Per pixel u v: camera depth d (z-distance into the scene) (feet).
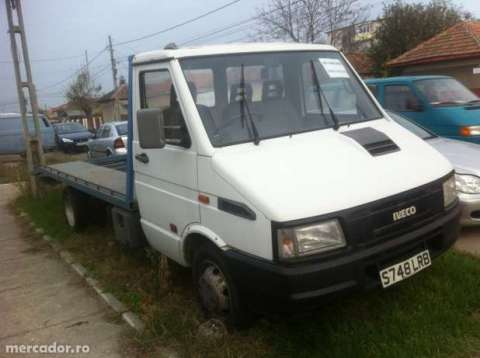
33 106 33.86
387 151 12.70
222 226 12.01
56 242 23.48
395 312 12.75
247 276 11.29
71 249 21.98
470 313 12.81
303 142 12.84
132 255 19.53
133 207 16.98
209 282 13.19
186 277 16.78
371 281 11.12
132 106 15.72
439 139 22.00
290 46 15.16
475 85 59.16
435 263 15.29
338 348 11.39
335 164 11.73
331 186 11.00
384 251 11.04
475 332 11.91
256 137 12.84
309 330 12.46
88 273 18.61
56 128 87.35
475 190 17.62
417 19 82.43
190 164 12.98
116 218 18.28
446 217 12.42
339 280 10.59
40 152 33.96
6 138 65.92
